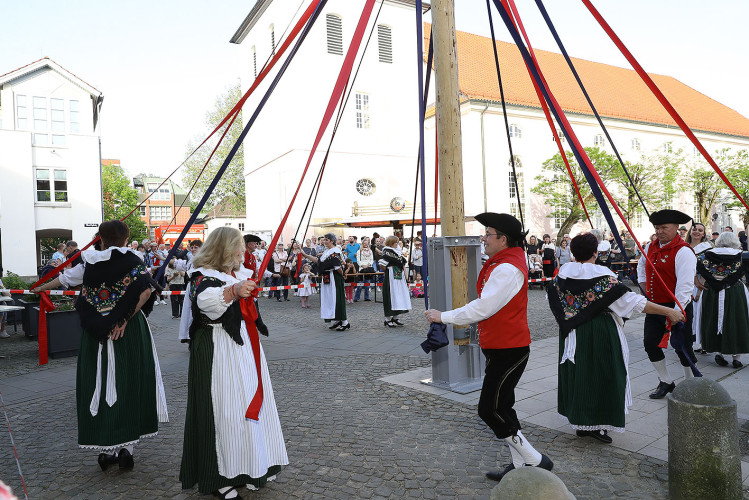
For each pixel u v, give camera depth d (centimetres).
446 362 519
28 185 2106
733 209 3102
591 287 357
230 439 277
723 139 3653
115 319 322
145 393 341
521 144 2706
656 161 2817
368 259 1373
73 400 526
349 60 295
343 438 392
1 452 385
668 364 588
